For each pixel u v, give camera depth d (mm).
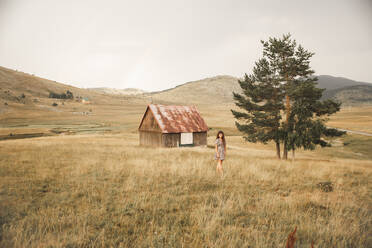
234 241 3779
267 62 22703
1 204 5500
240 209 5453
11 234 3871
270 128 23172
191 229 4348
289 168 11195
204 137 35344
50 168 10156
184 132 33031
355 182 8961
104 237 3916
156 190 6977
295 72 22484
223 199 6156
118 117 146000
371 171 11875
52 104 195750
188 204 5852
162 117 33188
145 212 5133
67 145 22547
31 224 4301
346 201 6219
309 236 4055
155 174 9039
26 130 80500
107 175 8883
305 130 20328
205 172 9492
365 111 171250
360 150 45844
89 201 5738
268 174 9125
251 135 23906
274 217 4992
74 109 188125
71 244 3613
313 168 11898
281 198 6465
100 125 104875
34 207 5332
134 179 8188
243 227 4547
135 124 107312
